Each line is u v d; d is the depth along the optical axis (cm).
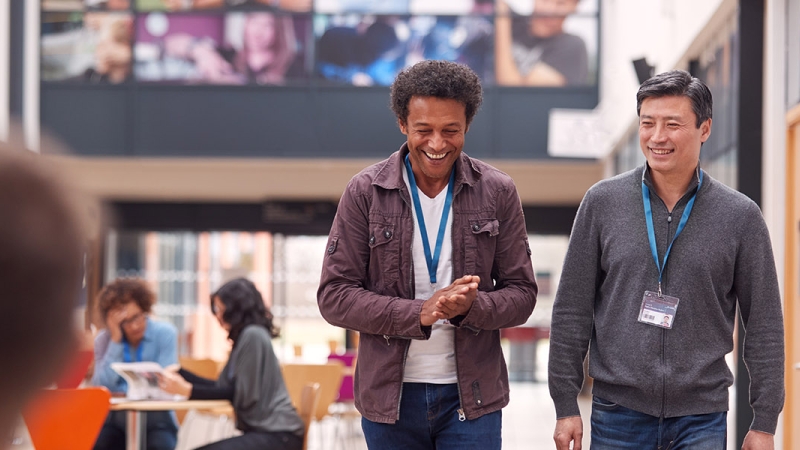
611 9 1111
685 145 278
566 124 988
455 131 262
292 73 1191
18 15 1053
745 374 519
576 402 294
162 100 1182
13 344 44
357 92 1192
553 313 298
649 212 285
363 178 280
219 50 1188
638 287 282
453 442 277
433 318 255
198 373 813
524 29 1188
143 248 1388
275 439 470
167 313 1386
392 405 273
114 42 1182
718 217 280
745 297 283
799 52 485
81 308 46
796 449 484
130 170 1241
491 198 281
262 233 1390
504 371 289
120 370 493
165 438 577
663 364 277
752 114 539
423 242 277
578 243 295
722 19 604
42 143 44
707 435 276
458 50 1188
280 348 1374
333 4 1191
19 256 43
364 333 279
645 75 728
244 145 1186
